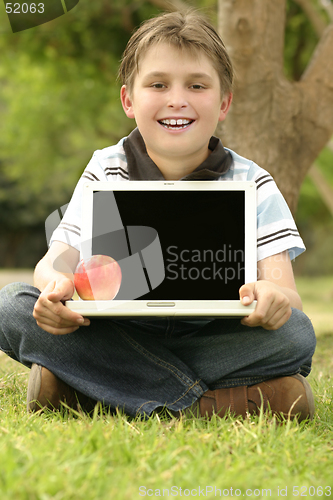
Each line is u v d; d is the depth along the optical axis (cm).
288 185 384
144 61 201
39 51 882
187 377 178
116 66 862
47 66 962
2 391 215
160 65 197
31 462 112
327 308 793
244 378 178
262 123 376
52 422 154
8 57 1018
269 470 122
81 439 131
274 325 169
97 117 1100
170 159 207
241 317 171
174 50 197
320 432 164
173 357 180
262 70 373
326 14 780
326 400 206
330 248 2853
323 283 1577
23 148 1238
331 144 877
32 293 184
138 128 214
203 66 199
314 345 181
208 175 206
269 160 377
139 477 113
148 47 200
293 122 383
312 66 400
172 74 197
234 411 174
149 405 171
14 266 2606
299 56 804
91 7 773
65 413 170
